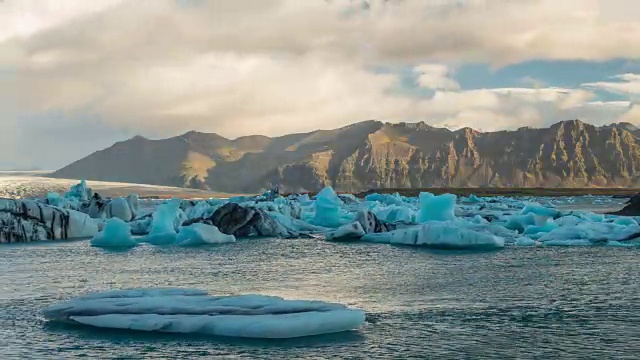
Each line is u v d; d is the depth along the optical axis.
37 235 46.53
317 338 16.70
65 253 37.66
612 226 42.00
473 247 38.72
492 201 107.75
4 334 17.30
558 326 17.95
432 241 40.06
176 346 16.05
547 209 53.41
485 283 25.14
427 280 26.02
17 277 27.92
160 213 45.75
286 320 16.84
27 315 19.58
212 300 19.17
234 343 16.27
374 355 15.30
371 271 28.86
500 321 18.52
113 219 42.59
